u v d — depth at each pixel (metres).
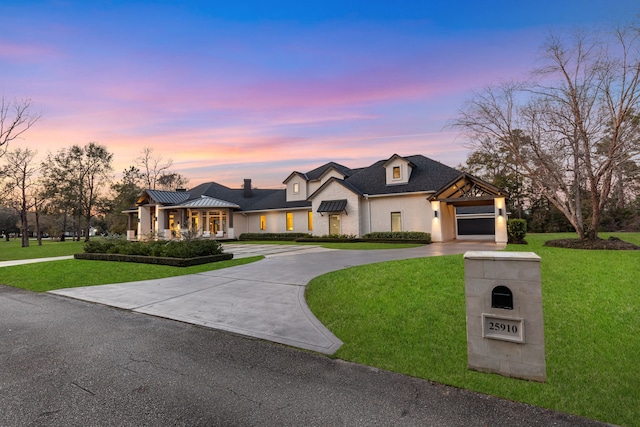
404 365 3.70
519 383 3.13
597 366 3.54
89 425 2.56
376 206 22.41
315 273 9.41
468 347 3.46
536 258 3.16
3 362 3.92
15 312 6.43
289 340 4.61
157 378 3.45
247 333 4.94
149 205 29.39
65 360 3.96
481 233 31.84
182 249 12.22
